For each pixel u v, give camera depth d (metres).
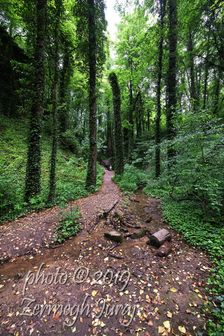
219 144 6.02
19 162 11.89
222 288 3.55
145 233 5.65
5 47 16.17
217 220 5.89
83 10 10.64
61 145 18.56
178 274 3.97
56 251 4.99
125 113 24.95
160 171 11.74
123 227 5.96
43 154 14.76
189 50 13.05
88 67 11.95
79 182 12.20
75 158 17.80
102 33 11.59
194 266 4.20
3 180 8.22
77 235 5.61
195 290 3.56
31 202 7.90
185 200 7.52
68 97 22.00
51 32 8.78
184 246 4.98
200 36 11.99
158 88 11.81
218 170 6.03
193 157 6.52
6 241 5.50
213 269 4.03
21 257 4.86
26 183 8.44
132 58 18.95
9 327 3.00
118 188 11.81
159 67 11.57
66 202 8.63
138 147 23.11
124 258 4.48
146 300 3.38
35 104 8.47
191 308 3.21
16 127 15.69
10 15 15.75
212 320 3.00
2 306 3.37
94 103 11.22
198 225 5.77
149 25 15.87
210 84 16.95
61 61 17.58
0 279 4.11
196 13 9.34
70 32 14.66
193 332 2.83
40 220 6.66
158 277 3.90
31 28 9.37
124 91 23.48
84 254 4.74
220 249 4.57
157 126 11.95
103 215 6.54
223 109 12.58
